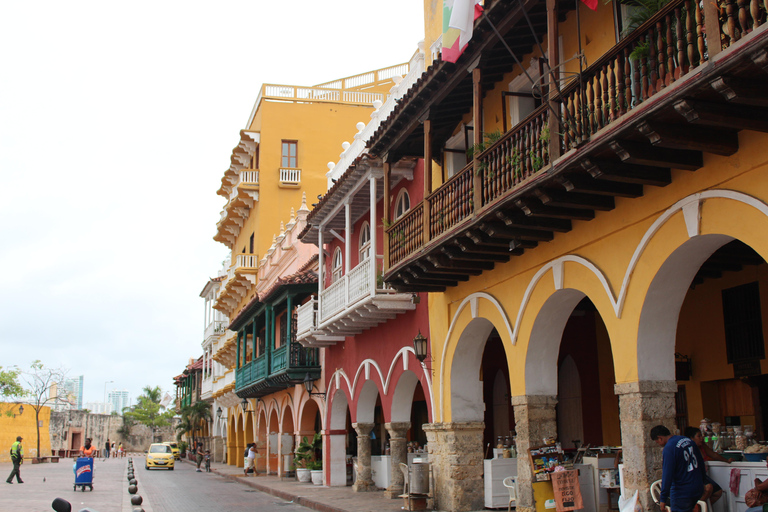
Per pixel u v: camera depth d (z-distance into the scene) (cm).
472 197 1146
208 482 3011
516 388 1209
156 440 9294
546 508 1089
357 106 4097
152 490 2516
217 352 4584
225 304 4712
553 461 1112
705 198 818
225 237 4806
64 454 6606
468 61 1194
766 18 632
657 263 894
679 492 789
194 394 6512
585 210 1008
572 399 1655
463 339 1433
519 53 1215
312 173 3947
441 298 1517
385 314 1777
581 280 1046
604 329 1580
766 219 739
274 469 3234
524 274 1204
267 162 3919
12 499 1991
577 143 845
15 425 5403
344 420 2348
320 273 2169
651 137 750
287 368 2472
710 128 763
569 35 1137
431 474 1498
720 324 1261
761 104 682
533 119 980
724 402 1285
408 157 1683
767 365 1165
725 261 1168
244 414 3919
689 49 707
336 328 2011
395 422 1794
